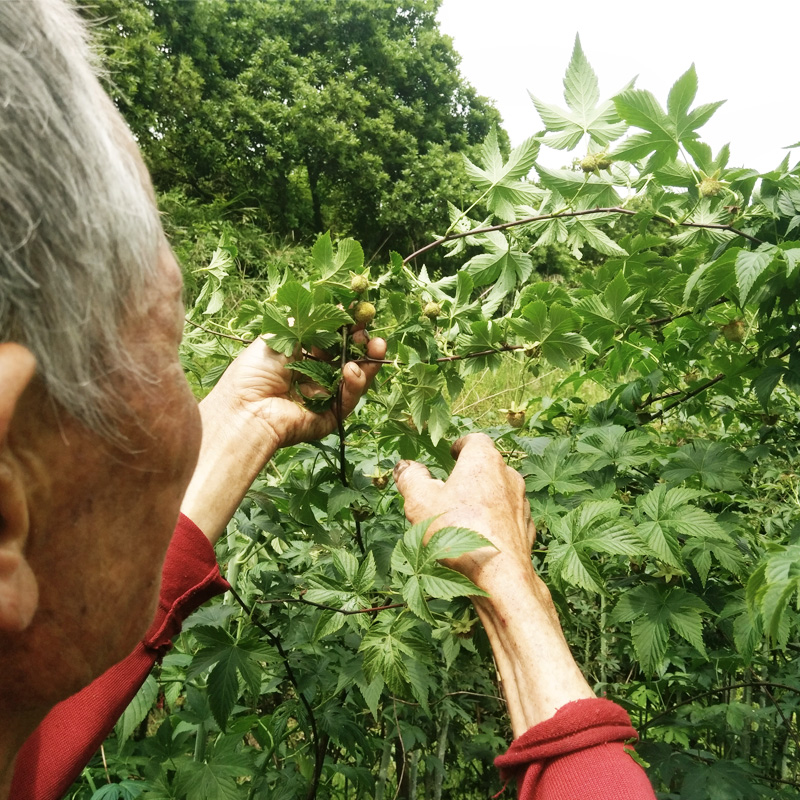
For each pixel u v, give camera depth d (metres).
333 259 1.02
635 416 1.48
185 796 1.08
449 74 13.86
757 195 1.26
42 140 0.31
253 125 11.79
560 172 1.30
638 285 1.45
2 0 0.31
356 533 1.23
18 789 0.65
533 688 0.66
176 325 0.39
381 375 1.12
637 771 0.59
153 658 0.78
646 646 0.99
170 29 11.83
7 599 0.34
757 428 1.75
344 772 1.30
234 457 0.88
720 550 1.04
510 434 1.36
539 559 1.41
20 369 0.30
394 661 0.87
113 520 0.38
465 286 1.19
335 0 13.23
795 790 1.41
